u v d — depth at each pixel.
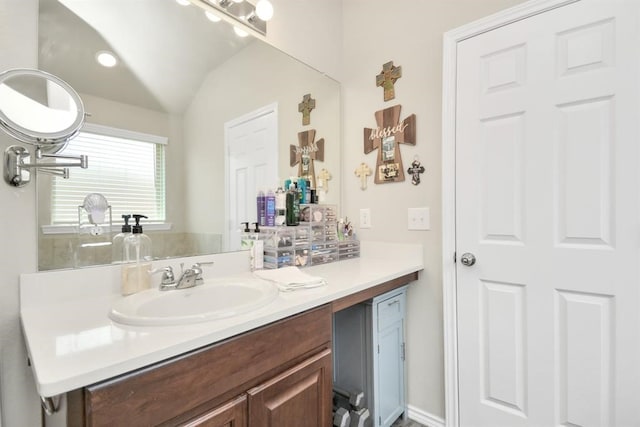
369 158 1.80
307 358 0.97
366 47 1.82
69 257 0.97
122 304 0.87
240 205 1.44
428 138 1.57
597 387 1.12
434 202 1.55
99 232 1.04
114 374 0.56
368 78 1.81
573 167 1.16
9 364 0.85
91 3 1.04
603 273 1.11
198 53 1.32
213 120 1.37
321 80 1.83
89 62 1.03
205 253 1.31
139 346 0.63
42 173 0.92
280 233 1.45
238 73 1.46
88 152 1.03
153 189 1.18
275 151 1.60
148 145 1.18
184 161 1.27
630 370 1.07
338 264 1.60
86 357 0.58
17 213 0.87
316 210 1.63
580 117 1.15
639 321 1.05
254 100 1.52
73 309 0.88
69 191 0.98
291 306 0.90
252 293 1.07
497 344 1.33
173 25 1.24
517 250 1.28
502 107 1.32
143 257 1.13
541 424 1.23
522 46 1.27
